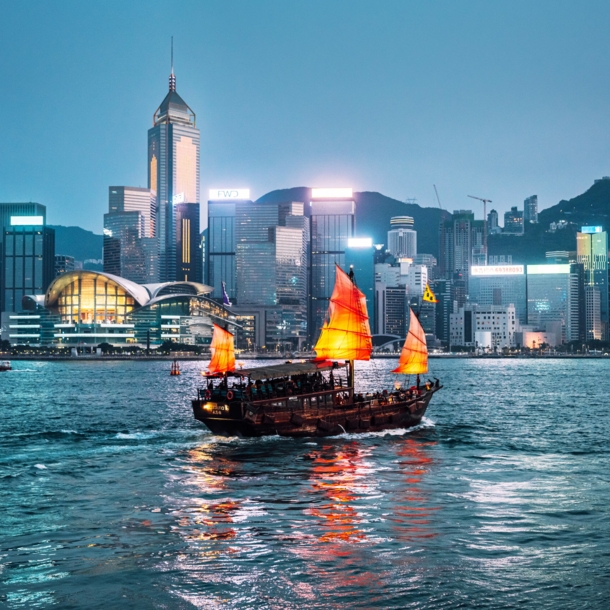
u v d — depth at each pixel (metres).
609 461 58.50
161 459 58.97
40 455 61.19
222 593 29.70
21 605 28.62
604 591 29.94
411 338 84.88
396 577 31.33
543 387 165.88
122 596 29.39
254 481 50.19
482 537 36.69
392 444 66.88
